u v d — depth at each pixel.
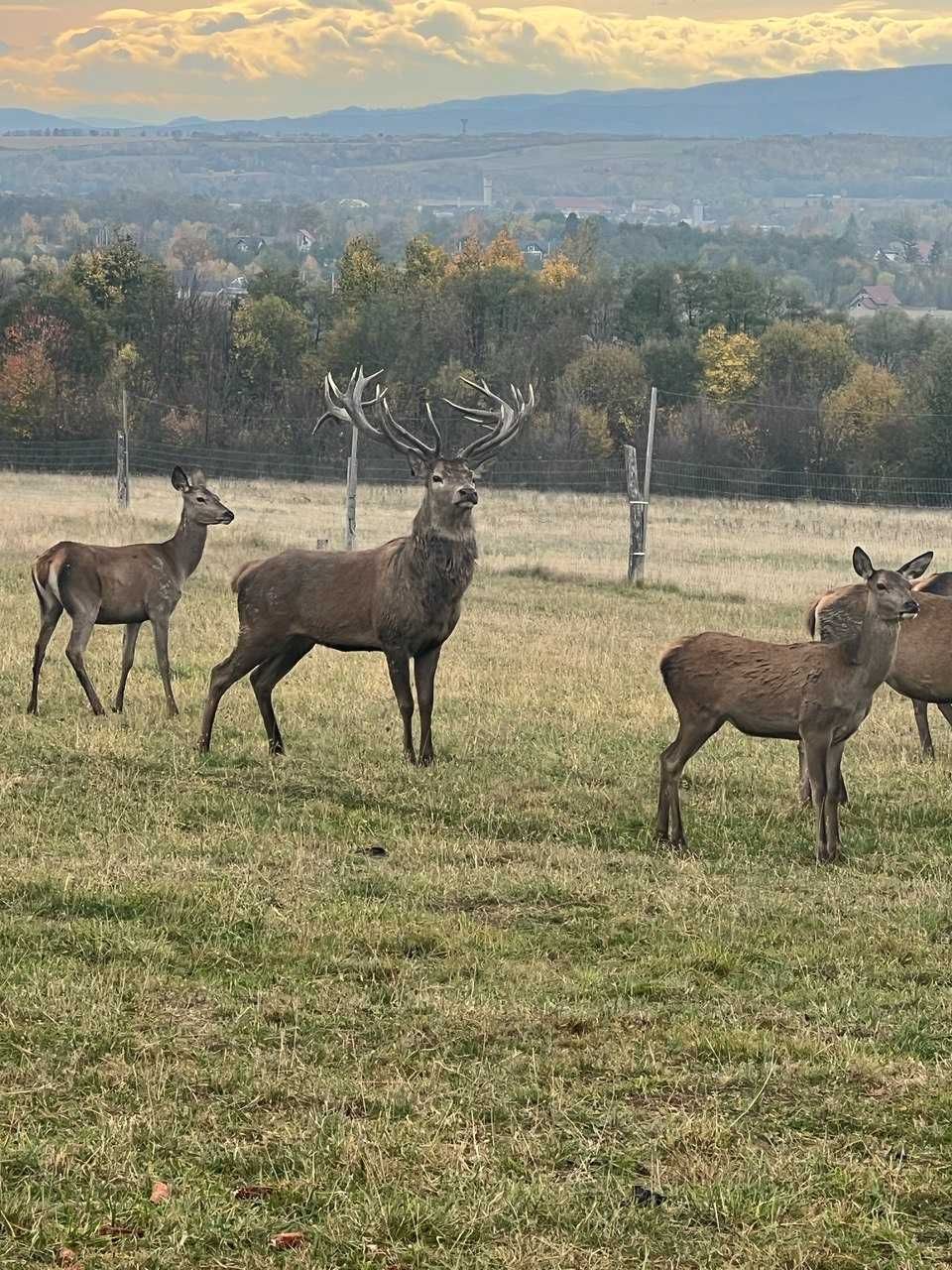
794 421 53.19
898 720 13.86
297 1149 5.47
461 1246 4.94
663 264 69.31
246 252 184.88
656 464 52.81
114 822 9.49
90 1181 5.20
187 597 19.47
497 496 44.19
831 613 12.12
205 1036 6.43
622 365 57.59
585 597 22.20
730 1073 6.24
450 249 174.12
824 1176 5.43
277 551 25.75
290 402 60.41
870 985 7.35
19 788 10.05
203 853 8.99
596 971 7.38
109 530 26.50
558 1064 6.28
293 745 11.82
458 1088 6.04
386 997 6.95
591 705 13.65
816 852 9.62
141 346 63.12
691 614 20.89
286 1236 4.94
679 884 8.84
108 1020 6.46
